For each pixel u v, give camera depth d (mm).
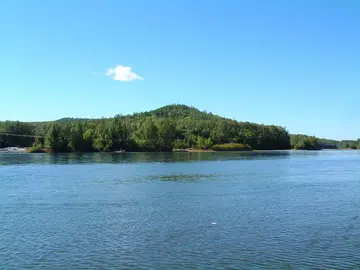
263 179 69938
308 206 42156
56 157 157000
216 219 35875
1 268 23562
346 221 34812
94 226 33531
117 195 50625
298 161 132750
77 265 24031
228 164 113875
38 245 27969
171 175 77562
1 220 35969
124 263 24297
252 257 25219
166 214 38312
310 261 24531
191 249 26859
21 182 65562
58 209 41156
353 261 24469
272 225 33406
